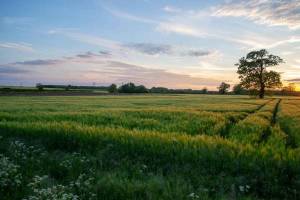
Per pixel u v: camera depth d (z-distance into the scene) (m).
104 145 10.16
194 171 7.72
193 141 10.25
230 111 30.64
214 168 7.93
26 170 7.65
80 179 7.02
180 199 6.00
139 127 16.12
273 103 55.72
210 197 6.41
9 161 7.95
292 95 156.00
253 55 93.50
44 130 12.21
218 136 12.44
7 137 11.80
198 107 36.62
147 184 6.66
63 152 9.91
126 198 6.15
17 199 6.00
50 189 5.80
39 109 30.58
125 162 8.55
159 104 45.81
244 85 95.81
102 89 190.25
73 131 11.84
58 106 37.09
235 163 7.99
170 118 21.11
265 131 16.95
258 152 8.97
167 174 7.63
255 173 7.48
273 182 7.06
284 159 8.09
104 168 8.23
